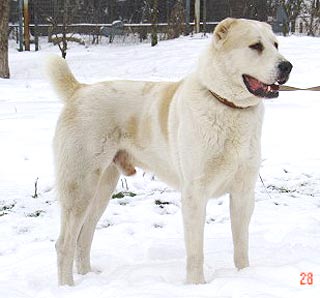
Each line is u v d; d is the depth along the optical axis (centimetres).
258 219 391
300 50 1087
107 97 324
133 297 270
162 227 391
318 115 623
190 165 294
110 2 1469
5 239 374
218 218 401
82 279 316
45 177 468
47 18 1403
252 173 299
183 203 298
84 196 319
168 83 322
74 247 317
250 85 288
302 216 391
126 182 455
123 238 371
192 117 293
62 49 1158
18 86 866
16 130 573
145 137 319
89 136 319
